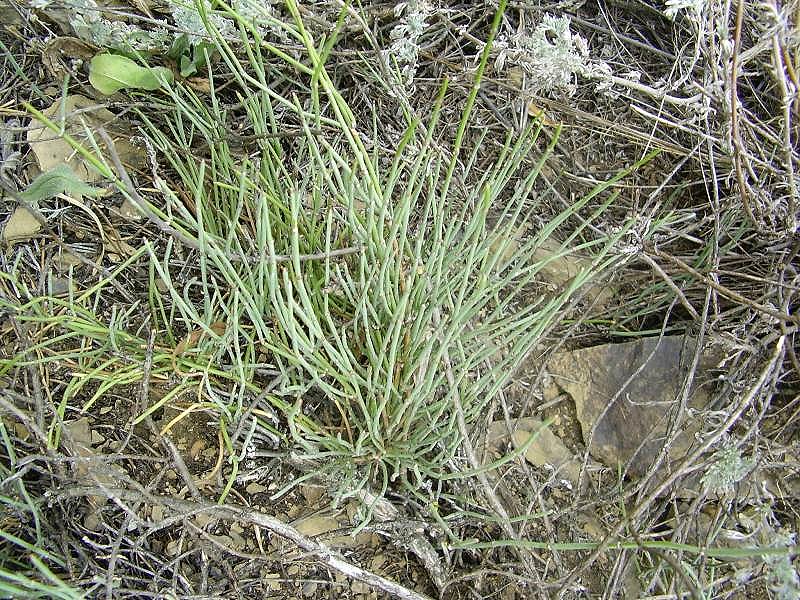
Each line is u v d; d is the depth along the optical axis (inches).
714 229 13.0
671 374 13.0
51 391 11.7
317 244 11.8
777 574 8.6
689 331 13.2
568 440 13.4
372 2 14.9
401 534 11.2
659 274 12.8
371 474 11.6
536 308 14.1
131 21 13.9
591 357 13.6
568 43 11.4
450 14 15.4
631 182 15.0
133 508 11.1
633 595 11.6
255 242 12.0
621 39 15.4
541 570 11.8
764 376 11.0
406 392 11.3
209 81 12.7
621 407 13.1
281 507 11.9
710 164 12.8
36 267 12.4
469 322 12.3
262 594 11.2
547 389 13.7
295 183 12.2
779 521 11.9
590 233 14.8
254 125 12.8
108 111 13.4
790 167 11.4
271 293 9.1
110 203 13.1
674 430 11.3
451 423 10.4
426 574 11.9
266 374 11.9
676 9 10.9
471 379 12.6
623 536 11.5
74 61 13.2
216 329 11.8
